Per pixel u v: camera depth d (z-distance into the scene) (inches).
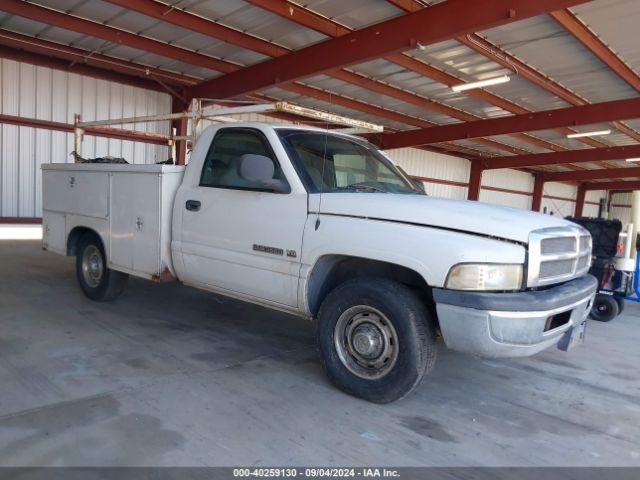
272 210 158.1
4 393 132.6
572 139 884.0
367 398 140.3
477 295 122.0
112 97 601.6
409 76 549.0
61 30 468.4
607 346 221.1
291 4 383.9
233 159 173.6
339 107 674.8
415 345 131.9
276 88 605.0
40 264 336.5
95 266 232.4
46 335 183.0
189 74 589.0
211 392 141.9
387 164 191.0
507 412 143.1
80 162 269.9
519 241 125.3
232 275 169.5
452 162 1106.7
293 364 169.5
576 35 388.2
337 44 439.2
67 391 136.3
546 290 132.6
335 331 145.9
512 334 123.2
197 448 111.4
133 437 114.1
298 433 121.4
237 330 205.5
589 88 555.8
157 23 435.5
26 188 549.6
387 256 133.5
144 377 149.6
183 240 184.5
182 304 242.2
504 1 334.6
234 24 430.6
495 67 504.4
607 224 275.0
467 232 128.5
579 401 154.9
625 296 271.7
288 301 156.8
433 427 129.9
